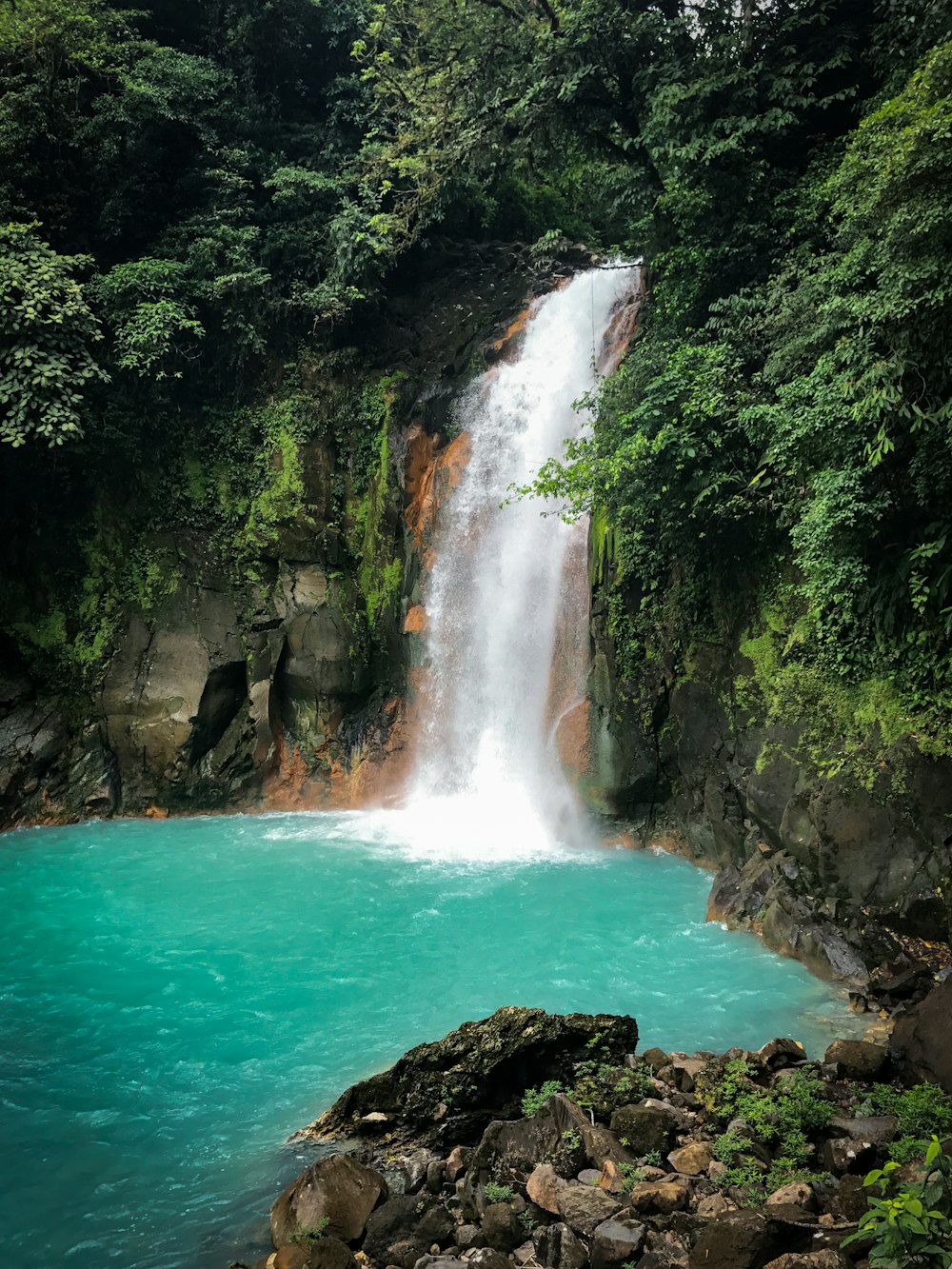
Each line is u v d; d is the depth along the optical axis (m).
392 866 15.15
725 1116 7.05
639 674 16.08
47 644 19.88
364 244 22.09
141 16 23.98
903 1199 4.51
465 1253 5.98
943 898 10.01
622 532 16.33
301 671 20.20
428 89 20.94
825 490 11.13
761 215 14.92
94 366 19.22
